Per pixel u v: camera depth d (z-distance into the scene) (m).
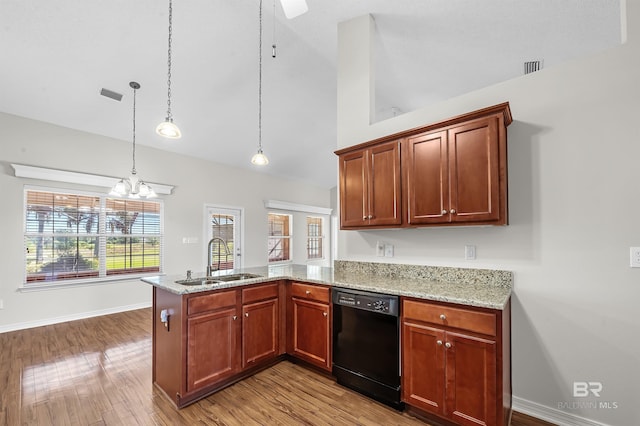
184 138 4.89
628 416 1.67
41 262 3.97
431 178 2.13
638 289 1.65
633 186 1.67
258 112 4.60
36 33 2.76
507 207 2.02
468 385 1.67
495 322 1.59
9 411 2.00
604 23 2.41
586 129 1.82
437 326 1.79
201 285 2.28
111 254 4.54
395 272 2.60
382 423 1.88
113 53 3.09
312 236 8.25
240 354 2.36
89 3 2.57
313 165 7.02
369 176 2.49
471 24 2.56
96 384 2.36
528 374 1.97
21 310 3.76
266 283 2.58
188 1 2.69
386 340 2.02
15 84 3.32
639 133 1.66
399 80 3.62
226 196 6.04
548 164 1.94
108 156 4.53
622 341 1.69
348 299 2.22
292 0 1.67
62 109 3.81
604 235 1.75
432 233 2.42
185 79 3.62
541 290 1.94
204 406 2.06
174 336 2.10
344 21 2.92
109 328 3.76
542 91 1.97
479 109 2.04
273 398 2.16
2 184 3.69
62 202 4.14
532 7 2.29
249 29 3.10
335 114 5.04
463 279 2.24
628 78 1.70
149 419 1.92
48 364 2.71
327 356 2.38
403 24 2.73
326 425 1.86
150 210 4.96
